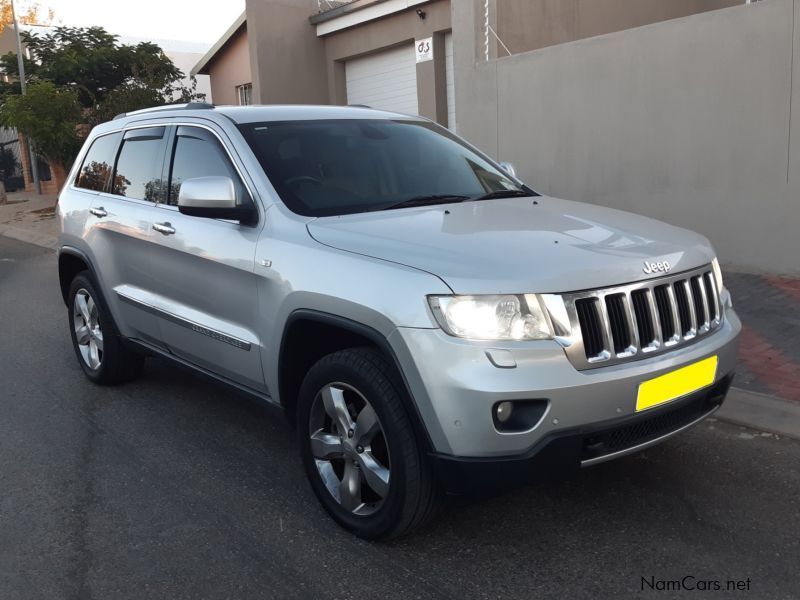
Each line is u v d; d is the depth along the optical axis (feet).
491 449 9.33
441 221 11.71
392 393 10.03
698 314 11.19
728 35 24.73
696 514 11.57
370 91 50.52
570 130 29.71
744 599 9.55
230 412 16.53
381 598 9.77
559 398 9.31
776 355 17.97
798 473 12.76
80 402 17.39
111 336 17.39
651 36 26.66
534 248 10.32
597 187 29.25
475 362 9.26
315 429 11.53
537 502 12.02
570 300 9.57
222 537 11.36
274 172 12.85
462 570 10.32
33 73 73.10
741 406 15.33
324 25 50.39
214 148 13.92
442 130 16.56
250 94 60.80
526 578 10.09
